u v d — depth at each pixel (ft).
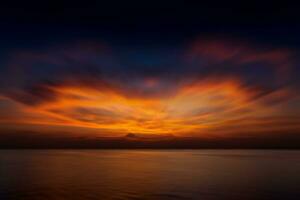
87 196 138.00
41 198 131.23
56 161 407.23
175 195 140.87
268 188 157.99
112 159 487.20
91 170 270.05
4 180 188.34
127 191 151.53
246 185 169.89
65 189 155.94
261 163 368.27
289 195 137.39
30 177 207.41
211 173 240.94
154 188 160.76
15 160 420.36
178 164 359.66
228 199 130.41
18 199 128.67
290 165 326.65
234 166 318.86
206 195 139.95
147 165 340.18
